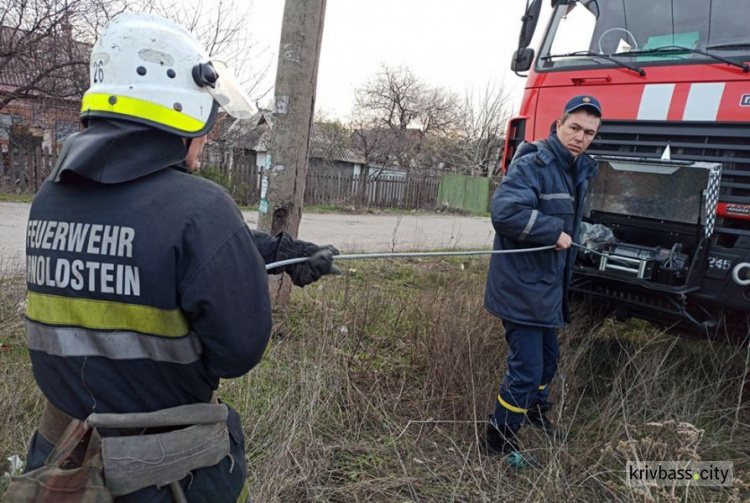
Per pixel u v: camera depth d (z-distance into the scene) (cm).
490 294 288
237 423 147
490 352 370
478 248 932
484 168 2903
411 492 253
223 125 1380
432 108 3244
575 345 389
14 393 267
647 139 346
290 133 420
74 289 117
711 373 363
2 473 229
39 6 922
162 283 113
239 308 118
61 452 119
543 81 400
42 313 122
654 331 410
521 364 279
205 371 127
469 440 306
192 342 120
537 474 272
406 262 735
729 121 308
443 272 665
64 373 120
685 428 252
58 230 120
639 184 332
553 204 278
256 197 1552
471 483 265
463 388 335
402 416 321
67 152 120
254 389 301
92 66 126
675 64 333
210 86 131
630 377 357
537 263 274
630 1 379
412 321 430
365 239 1018
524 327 279
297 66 412
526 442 300
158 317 115
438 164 3081
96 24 947
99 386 117
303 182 437
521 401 280
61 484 115
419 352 380
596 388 362
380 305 445
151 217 114
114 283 114
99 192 119
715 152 318
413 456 282
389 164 2752
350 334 392
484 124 2928
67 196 122
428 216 1805
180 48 126
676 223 322
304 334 377
